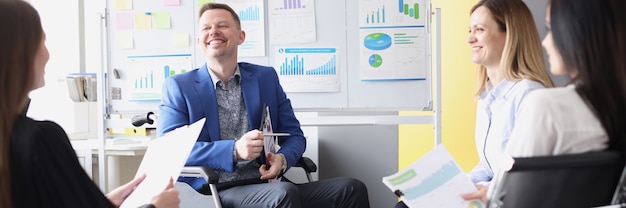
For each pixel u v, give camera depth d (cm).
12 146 113
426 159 153
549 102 118
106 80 305
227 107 253
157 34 302
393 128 338
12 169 113
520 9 215
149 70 303
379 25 297
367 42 298
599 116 113
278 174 238
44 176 116
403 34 297
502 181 111
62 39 370
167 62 302
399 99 299
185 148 171
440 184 150
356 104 300
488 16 219
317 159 333
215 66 253
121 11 303
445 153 154
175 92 249
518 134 121
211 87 250
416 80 298
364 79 299
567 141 115
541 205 112
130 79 304
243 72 259
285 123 263
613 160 109
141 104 304
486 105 217
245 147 227
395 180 149
